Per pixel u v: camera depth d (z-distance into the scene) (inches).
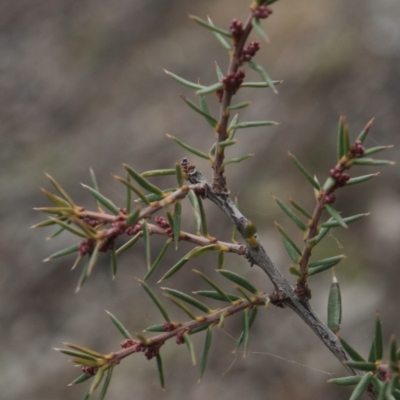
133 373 283.9
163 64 484.4
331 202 54.0
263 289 273.4
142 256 334.3
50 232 386.6
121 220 52.2
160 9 551.2
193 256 58.9
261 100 366.9
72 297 343.6
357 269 264.2
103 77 514.9
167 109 435.5
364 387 50.6
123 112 462.0
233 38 51.8
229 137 59.3
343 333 245.3
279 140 331.6
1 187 441.7
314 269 58.7
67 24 607.5
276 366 252.4
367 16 373.4
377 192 284.4
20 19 647.1
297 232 283.1
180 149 389.1
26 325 341.1
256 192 311.9
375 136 303.7
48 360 317.1
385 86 323.6
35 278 365.1
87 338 315.3
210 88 53.2
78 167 427.5
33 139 484.1
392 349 46.8
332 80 346.3
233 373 260.2
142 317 304.7
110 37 557.3
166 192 56.4
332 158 305.4
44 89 537.0
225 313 56.7
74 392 294.0
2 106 537.0
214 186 59.8
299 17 410.9
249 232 58.5
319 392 234.7
